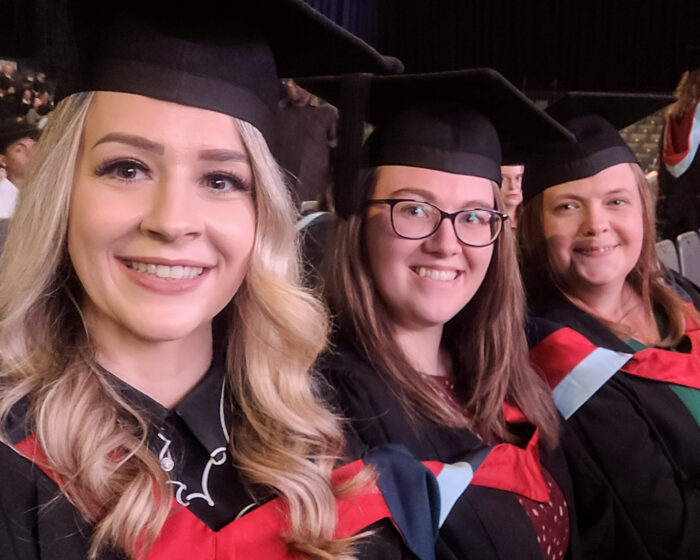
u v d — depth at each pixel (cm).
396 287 121
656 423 152
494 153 126
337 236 126
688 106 252
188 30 81
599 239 162
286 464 91
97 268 79
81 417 81
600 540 138
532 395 138
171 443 88
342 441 102
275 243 90
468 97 122
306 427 96
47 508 77
